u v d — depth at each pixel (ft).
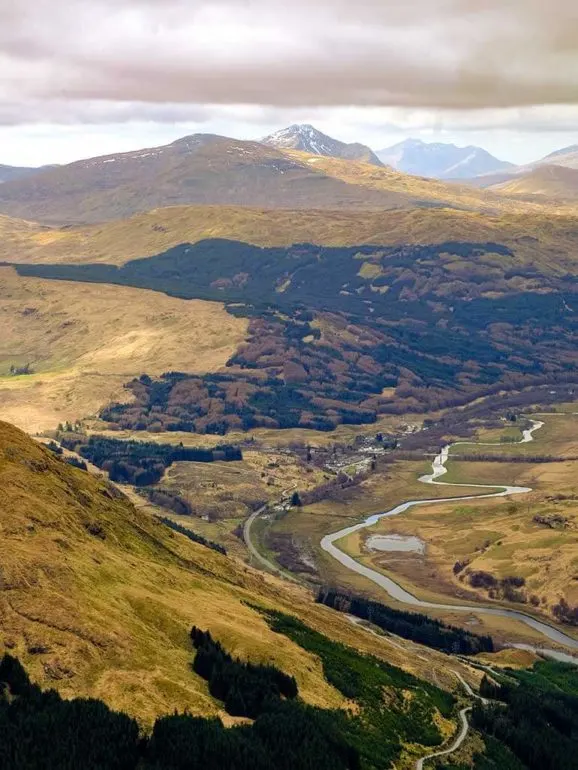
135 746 536.01
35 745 516.32
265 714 612.29
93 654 607.37
